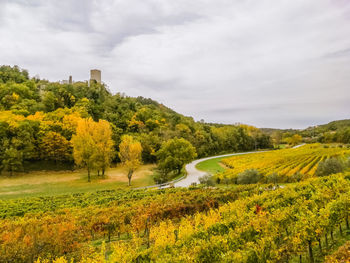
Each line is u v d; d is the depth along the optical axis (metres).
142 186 58.03
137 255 13.67
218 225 16.86
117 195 40.47
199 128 145.75
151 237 18.59
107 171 76.38
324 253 12.75
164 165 67.69
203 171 81.12
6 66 149.62
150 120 118.38
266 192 27.92
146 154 91.06
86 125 63.06
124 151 59.19
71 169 75.69
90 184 58.75
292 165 67.81
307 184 29.22
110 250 18.59
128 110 128.88
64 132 80.38
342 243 13.46
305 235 12.13
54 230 18.89
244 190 36.88
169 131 112.62
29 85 121.00
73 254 17.70
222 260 11.40
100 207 31.98
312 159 78.00
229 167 90.12
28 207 33.56
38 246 17.06
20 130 70.56
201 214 23.77
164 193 40.53
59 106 107.44
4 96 95.62
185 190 42.69
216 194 33.69
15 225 22.88
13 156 62.66
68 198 39.53
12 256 16.08
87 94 131.75
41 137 74.94
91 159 61.47
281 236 15.23
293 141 166.38
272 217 15.56
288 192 25.80
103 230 22.23
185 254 12.35
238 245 13.41
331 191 22.66
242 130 156.88
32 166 72.06
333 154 80.81
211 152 131.12
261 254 11.59
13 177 62.53
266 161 81.31
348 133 141.12
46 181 60.50
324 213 14.19
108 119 110.00
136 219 23.41
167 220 23.92
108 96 149.25
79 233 20.86
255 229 14.64
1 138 68.62
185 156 71.69
